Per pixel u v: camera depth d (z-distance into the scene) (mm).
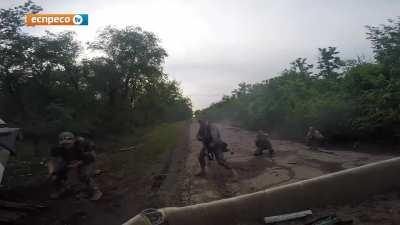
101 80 34562
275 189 6113
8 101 24203
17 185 10195
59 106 24719
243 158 13250
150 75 41438
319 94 20156
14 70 23797
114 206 7793
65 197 8625
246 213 5840
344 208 6297
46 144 21312
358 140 15359
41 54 24797
